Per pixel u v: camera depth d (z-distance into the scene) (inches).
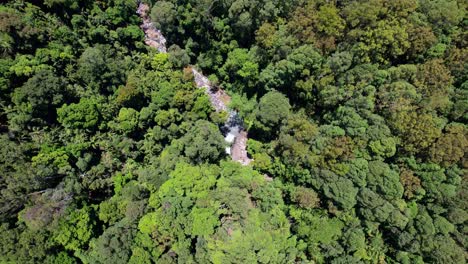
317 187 1610.5
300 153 1628.9
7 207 1363.2
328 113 1739.7
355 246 1498.5
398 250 1577.3
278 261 1413.6
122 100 1722.4
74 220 1416.1
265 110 1745.8
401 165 1557.6
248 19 1784.0
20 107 1507.1
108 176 1688.0
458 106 1505.9
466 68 1534.2
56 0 1729.8
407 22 1565.0
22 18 1594.5
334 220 1599.4
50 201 1427.2
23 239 1312.7
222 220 1429.6
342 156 1539.1
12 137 1514.5
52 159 1505.9
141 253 1371.8
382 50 1569.9
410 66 1541.6
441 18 1565.0
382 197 1491.1
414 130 1459.2
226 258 1290.6
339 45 1642.5
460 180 1434.5
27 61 1526.8
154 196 1517.0
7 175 1389.0
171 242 1414.9
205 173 1562.5
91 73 1711.4
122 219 1505.9
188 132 1766.7
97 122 1673.2
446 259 1406.3
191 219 1402.6
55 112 1627.7
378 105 1583.4
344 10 1619.1
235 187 1540.4
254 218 1437.0
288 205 1733.5
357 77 1594.5
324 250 1584.6
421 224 1478.8
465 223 1457.9
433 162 1480.1
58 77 1603.1
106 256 1346.0
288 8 1745.8
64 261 1378.0
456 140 1425.9
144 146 1771.7
